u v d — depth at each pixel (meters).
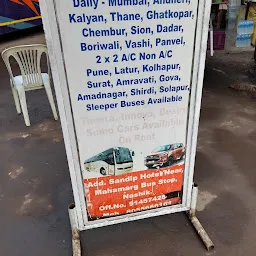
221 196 2.41
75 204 1.85
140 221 2.20
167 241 2.04
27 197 2.46
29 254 1.98
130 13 1.38
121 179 1.83
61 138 3.29
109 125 1.64
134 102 1.61
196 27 1.47
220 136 3.24
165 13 1.41
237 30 5.93
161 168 1.86
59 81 1.46
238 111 3.77
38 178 2.68
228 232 2.09
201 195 2.43
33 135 3.37
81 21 1.35
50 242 2.06
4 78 5.20
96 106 1.57
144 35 1.44
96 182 1.80
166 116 1.69
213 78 4.77
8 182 2.64
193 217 2.14
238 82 4.59
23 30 8.55
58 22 1.33
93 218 1.94
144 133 1.71
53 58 1.40
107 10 1.35
